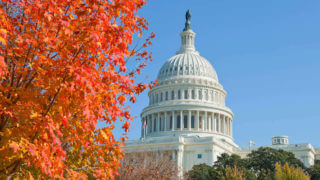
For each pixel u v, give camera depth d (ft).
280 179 158.20
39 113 46.70
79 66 48.01
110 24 49.11
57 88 46.32
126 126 56.29
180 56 581.12
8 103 46.68
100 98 52.03
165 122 510.99
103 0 50.01
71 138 53.93
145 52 61.16
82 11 49.08
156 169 155.84
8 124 50.14
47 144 47.03
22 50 45.42
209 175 323.57
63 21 45.55
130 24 53.52
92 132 54.60
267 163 345.51
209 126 512.22
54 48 47.96
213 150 426.51
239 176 214.69
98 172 54.65
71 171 51.16
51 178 46.34
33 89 50.96
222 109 526.57
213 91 541.34
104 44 49.34
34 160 45.32
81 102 47.50
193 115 515.50
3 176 46.62
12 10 51.26
